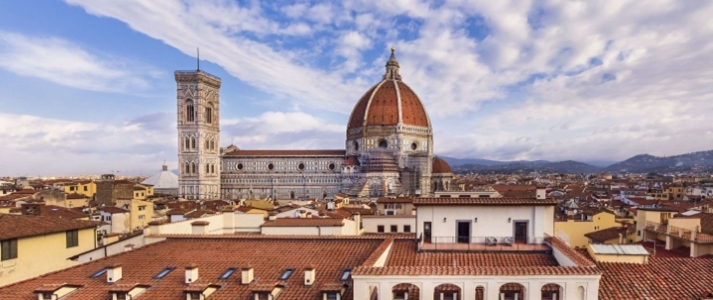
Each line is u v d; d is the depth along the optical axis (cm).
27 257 4216
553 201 3912
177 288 3244
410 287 2989
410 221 7606
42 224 4509
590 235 7512
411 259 3594
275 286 3097
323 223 5150
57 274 3622
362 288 2731
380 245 3753
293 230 5131
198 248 4166
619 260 3709
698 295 2966
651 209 6894
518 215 3919
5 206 8244
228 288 3222
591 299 2672
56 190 14188
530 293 2688
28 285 3366
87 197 15338
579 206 12825
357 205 12756
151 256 3978
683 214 6606
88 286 3338
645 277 3294
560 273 2684
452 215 3984
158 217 10988
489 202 3938
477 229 3944
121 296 3070
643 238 6319
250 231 5516
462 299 2702
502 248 3741
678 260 3625
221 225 5525
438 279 2703
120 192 15600
